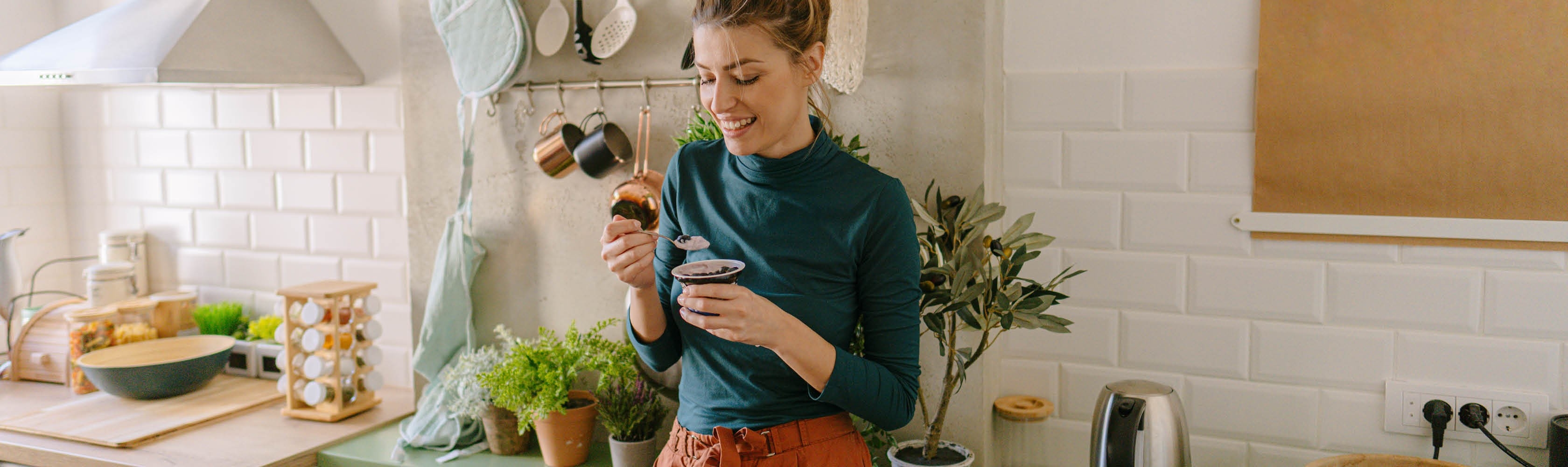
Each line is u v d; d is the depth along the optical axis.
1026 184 1.90
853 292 1.30
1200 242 1.80
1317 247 1.73
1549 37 1.54
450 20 2.06
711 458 1.27
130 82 1.98
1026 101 1.88
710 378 1.32
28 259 2.80
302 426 2.17
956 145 1.80
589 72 2.05
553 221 2.12
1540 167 1.56
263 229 2.66
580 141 2.00
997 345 1.97
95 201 2.89
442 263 2.14
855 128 1.86
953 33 1.78
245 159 2.66
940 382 1.87
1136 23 1.79
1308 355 1.76
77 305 2.59
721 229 1.34
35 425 2.11
